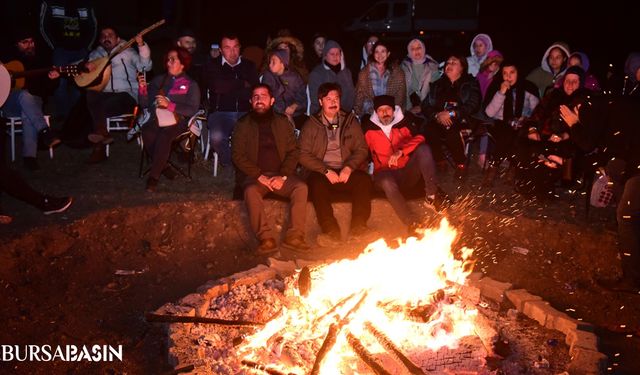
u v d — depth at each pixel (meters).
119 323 4.84
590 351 4.20
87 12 9.34
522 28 22.12
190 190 7.08
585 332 4.43
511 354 4.33
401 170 6.64
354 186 6.36
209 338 4.39
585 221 6.46
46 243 5.75
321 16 23.98
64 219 6.10
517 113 7.65
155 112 7.19
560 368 4.19
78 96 9.19
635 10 22.06
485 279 5.37
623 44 19.48
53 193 6.76
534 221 6.42
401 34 20.81
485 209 6.73
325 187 6.33
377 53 8.02
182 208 6.48
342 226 6.54
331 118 6.52
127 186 7.11
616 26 21.44
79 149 8.33
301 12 24.00
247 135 6.32
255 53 9.62
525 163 7.05
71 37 9.23
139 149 8.51
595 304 5.22
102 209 6.30
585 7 22.95
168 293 5.31
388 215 6.63
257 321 4.66
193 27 20.11
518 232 6.34
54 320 4.82
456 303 4.73
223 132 7.68
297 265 5.56
